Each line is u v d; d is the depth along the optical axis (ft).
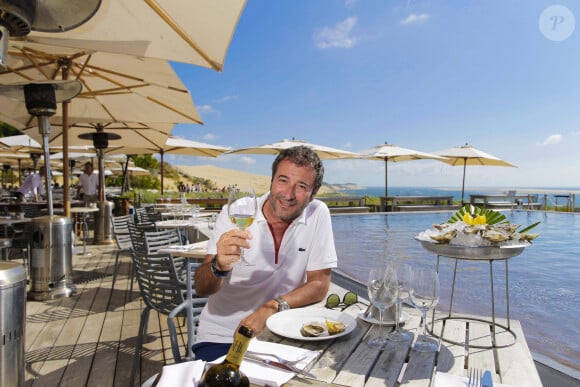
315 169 5.73
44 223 14.28
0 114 17.01
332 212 46.34
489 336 4.55
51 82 12.25
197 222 19.20
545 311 12.26
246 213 5.47
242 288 6.14
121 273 18.40
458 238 4.43
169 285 7.91
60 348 10.12
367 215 44.55
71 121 18.60
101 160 27.02
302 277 6.37
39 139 22.40
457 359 3.92
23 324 6.08
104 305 13.70
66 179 15.75
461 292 14.23
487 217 5.11
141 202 38.96
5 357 5.76
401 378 3.56
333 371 3.56
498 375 3.59
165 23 9.38
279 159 5.82
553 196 53.42
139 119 18.43
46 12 7.57
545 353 9.29
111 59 14.24
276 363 3.47
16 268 6.03
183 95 15.85
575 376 7.04
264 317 5.19
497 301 13.12
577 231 32.50
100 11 9.20
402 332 4.59
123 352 9.88
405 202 53.93
